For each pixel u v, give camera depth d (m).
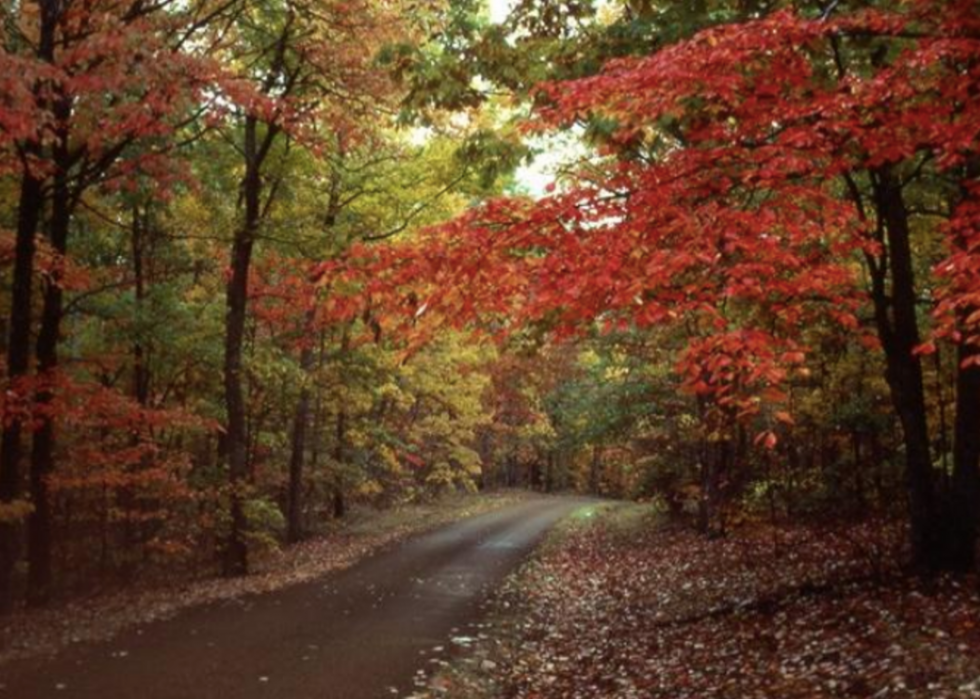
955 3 5.96
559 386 46.12
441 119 17.59
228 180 20.52
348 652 10.88
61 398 13.43
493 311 6.38
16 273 13.18
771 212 5.72
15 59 9.66
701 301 5.83
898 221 10.48
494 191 18.72
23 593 16.39
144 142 15.14
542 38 10.23
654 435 24.84
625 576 18.06
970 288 5.41
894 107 6.11
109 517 17.92
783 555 16.34
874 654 7.98
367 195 21.44
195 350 20.16
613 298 5.72
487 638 12.08
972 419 10.55
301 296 6.82
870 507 19.09
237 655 10.56
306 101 17.83
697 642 10.48
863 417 17.73
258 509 19.17
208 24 17.00
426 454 43.34
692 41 6.00
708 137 6.36
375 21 15.97
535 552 23.72
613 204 6.16
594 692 8.97
